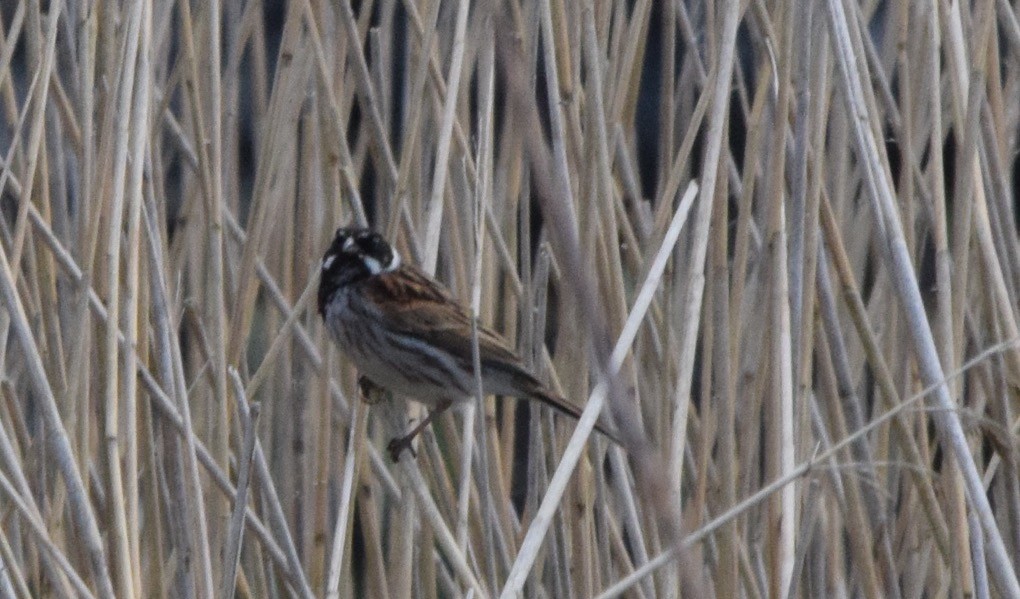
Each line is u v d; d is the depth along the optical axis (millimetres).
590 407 7273
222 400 8383
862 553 8688
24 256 8859
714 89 8648
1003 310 8656
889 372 8789
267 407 9867
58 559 6676
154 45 9445
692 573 3432
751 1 8992
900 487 10023
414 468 7855
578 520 8758
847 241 10031
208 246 8562
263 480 8195
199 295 9922
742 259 8688
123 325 7930
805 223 8516
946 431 7727
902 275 7938
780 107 8438
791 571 8125
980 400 9305
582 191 8602
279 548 8883
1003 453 8727
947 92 10109
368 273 9078
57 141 9211
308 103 9602
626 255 9383
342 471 9461
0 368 8695
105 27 8828
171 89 9055
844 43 8281
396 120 12016
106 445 6980
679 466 7934
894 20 9883
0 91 9148
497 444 8945
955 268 8570
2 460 7727
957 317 8562
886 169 8531
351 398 9727
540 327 8805
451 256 9305
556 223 3484
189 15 8734
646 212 9617
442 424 9156
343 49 9602
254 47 10164
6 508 8367
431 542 8727
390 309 8938
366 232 9094
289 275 9711
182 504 8164
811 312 8461
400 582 8438
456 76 8539
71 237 9289
